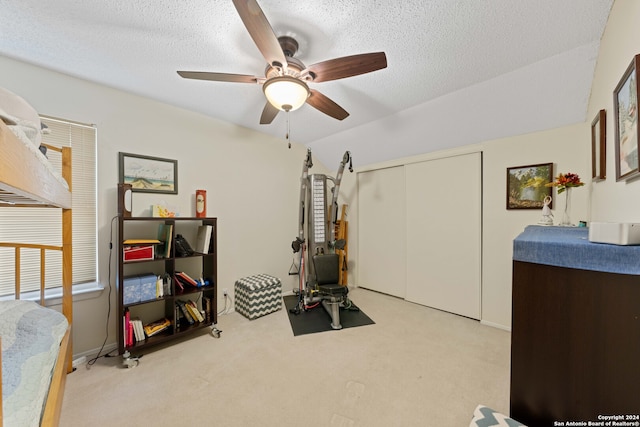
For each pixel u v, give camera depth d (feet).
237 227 10.18
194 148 8.91
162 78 6.73
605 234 2.00
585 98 6.33
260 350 7.03
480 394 5.32
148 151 7.88
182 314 7.93
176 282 7.75
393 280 11.79
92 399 5.13
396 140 10.37
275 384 5.62
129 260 6.56
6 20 4.66
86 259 6.91
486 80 6.70
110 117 7.20
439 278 10.08
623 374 1.88
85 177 6.87
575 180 6.00
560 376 2.09
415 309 10.12
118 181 7.34
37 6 4.35
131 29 4.92
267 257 11.25
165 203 8.20
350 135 11.07
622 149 4.01
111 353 6.84
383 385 5.59
